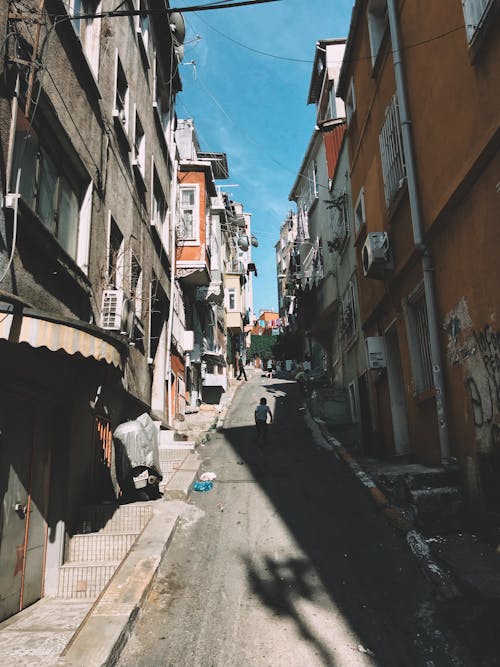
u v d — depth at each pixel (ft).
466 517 20.56
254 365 186.70
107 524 23.25
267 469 35.40
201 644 14.39
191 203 57.88
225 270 104.53
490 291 18.37
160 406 43.91
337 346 61.31
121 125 30.42
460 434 21.31
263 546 21.70
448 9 21.16
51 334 14.79
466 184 19.53
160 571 19.22
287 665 13.33
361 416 41.75
